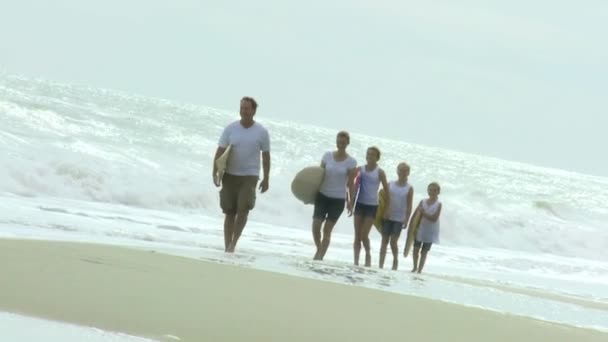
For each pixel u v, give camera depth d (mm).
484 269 70062
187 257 36031
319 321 24406
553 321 30719
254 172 47062
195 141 119188
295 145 172875
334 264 45219
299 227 89812
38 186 76875
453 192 136375
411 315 27312
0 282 23703
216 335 21188
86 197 79438
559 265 81938
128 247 37188
